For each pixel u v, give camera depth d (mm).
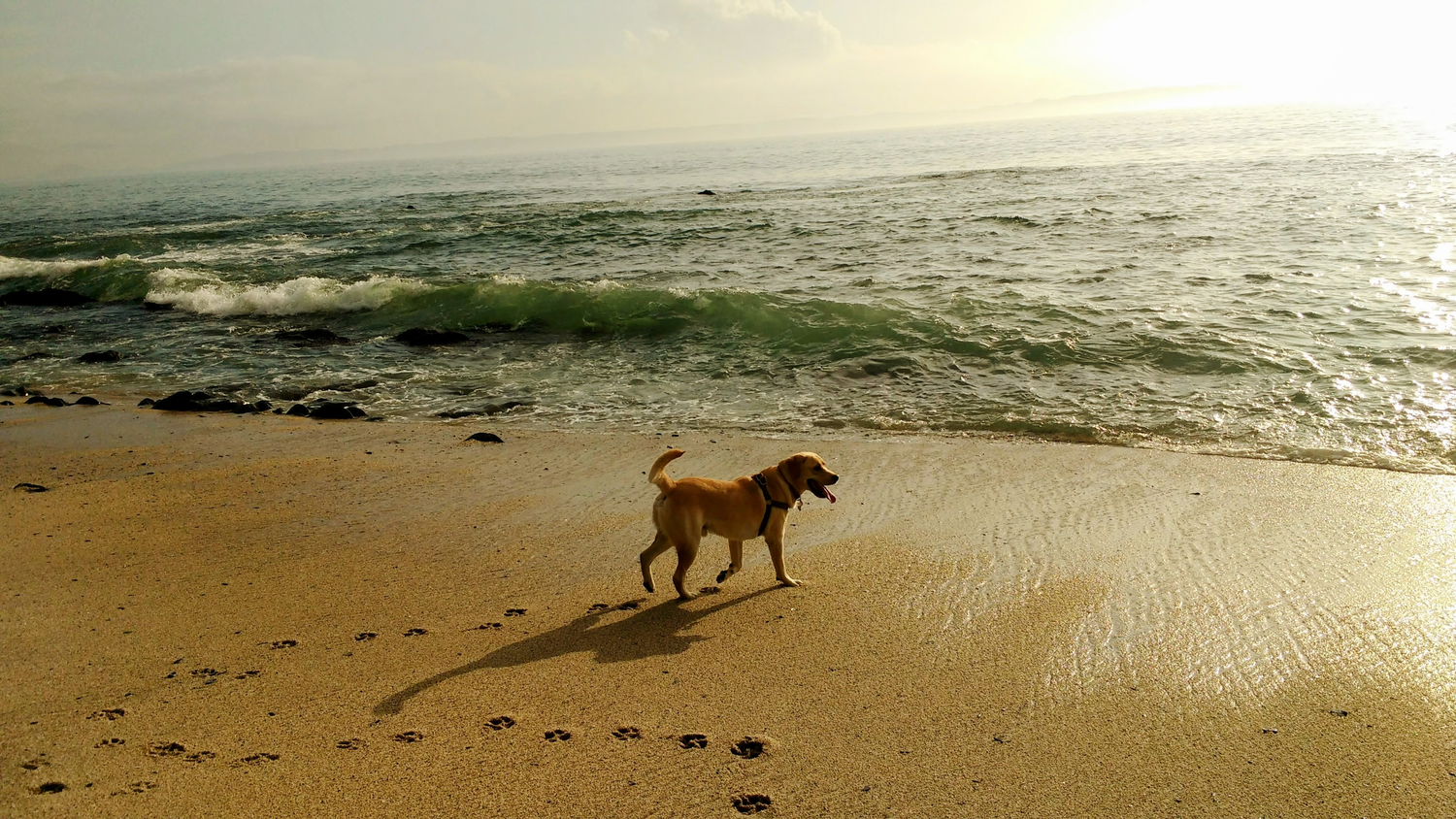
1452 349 9477
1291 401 8609
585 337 13688
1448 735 3578
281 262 22203
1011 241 19281
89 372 13094
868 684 4094
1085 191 28047
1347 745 3541
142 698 4016
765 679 4164
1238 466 7168
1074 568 5352
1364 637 4383
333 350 13836
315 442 8984
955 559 5555
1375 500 6230
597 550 5930
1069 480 7031
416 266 20688
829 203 29766
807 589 5223
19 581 5500
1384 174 26078
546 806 3201
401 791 3289
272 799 3232
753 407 9867
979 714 3816
